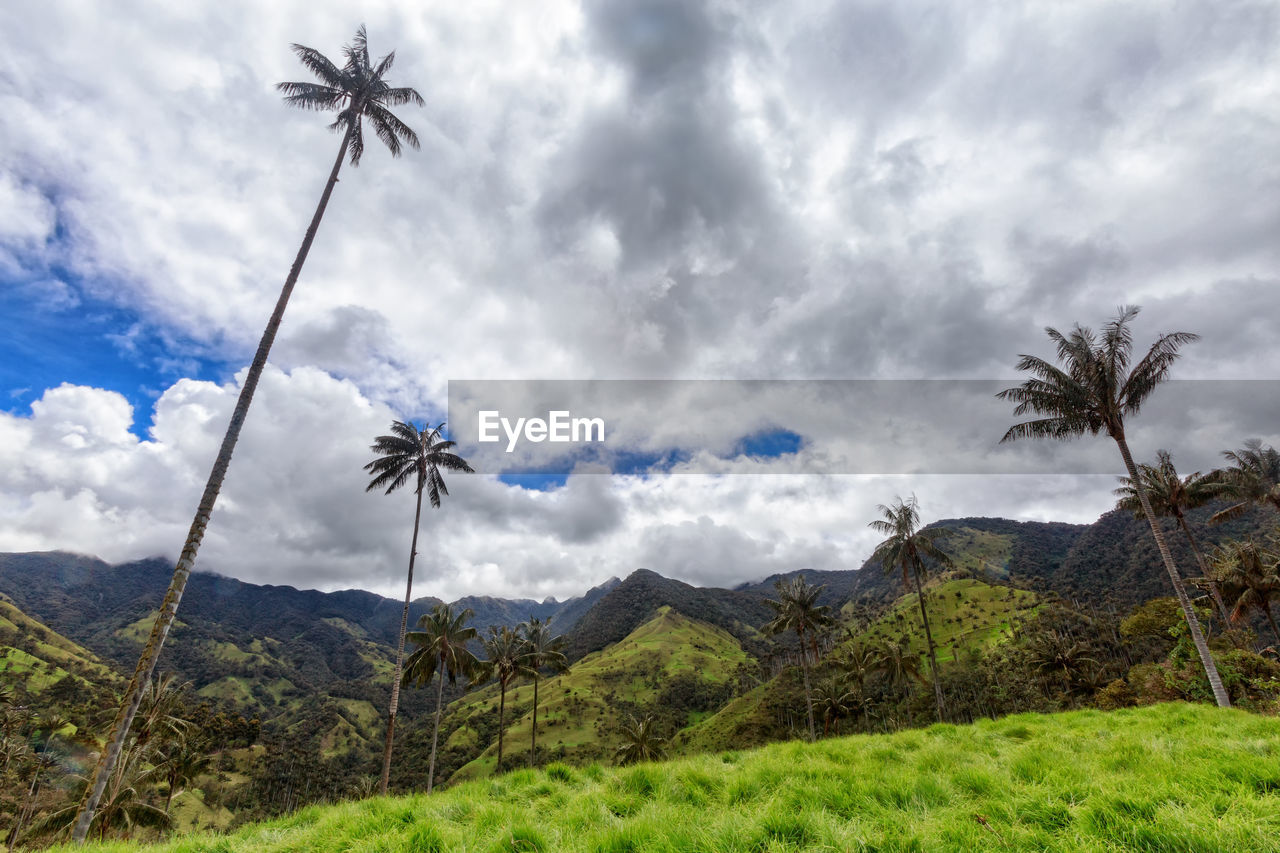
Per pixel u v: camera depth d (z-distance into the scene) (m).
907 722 76.56
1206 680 30.98
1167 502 40.16
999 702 87.44
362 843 6.23
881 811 5.52
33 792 68.44
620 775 8.94
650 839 5.04
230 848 7.48
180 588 14.38
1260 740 7.88
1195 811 4.49
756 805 6.19
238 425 16.42
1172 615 51.94
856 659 72.44
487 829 6.14
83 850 8.73
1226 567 43.84
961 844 4.43
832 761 9.31
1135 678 39.16
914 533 42.62
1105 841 4.22
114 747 12.55
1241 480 40.28
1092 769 6.55
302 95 21.25
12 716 79.19
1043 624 116.69
